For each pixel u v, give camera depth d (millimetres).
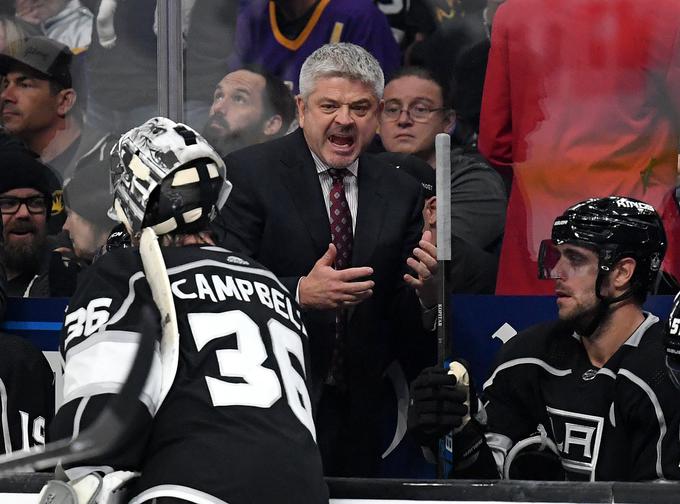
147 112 14609
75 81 14648
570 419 10430
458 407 9406
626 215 10234
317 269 10539
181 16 13969
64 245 14273
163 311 7391
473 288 13648
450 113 14641
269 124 14820
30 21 14680
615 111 13461
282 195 11508
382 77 11594
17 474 8102
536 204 13727
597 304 10297
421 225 11984
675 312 9133
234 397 7211
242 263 8016
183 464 6980
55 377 12555
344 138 11367
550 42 13555
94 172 14484
